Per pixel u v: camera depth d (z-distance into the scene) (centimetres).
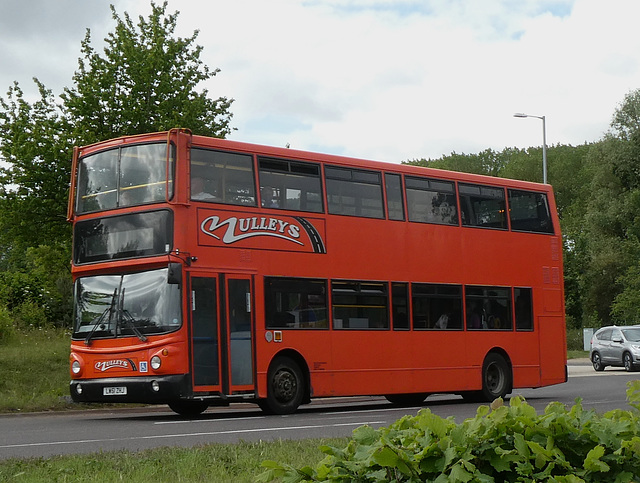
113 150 1841
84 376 1816
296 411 2073
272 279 1877
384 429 520
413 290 2120
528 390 2917
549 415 529
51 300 3606
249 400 1862
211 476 925
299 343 1906
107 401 1788
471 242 2253
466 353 2206
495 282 2291
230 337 1797
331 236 1989
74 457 1070
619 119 7412
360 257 2033
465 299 2222
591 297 6931
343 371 1972
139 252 1769
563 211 9119
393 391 2053
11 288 3566
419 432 505
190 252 1758
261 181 1891
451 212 2227
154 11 2944
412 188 2161
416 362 2103
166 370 1719
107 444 1322
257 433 1474
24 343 2859
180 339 1725
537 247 2402
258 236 1866
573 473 500
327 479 496
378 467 495
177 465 988
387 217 2098
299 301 1917
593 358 4150
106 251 1809
